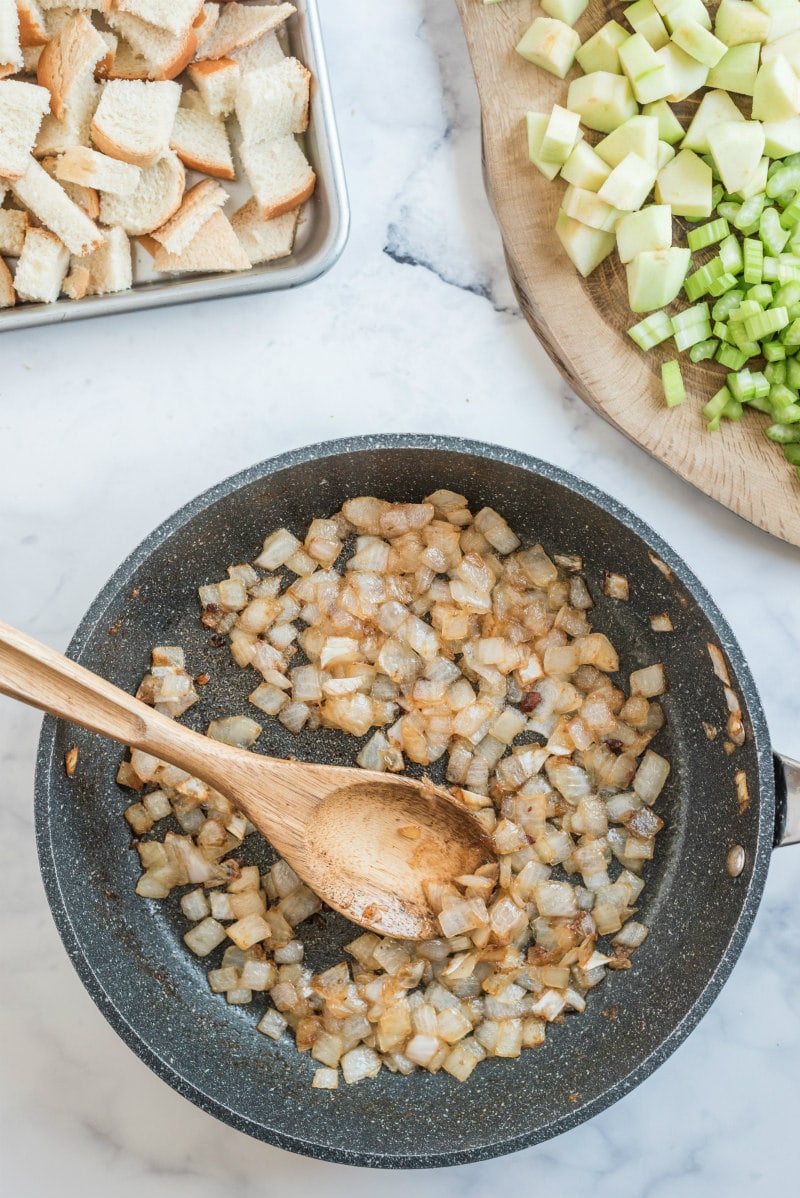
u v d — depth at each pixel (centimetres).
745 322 87
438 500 89
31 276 87
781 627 91
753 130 86
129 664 88
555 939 87
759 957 91
